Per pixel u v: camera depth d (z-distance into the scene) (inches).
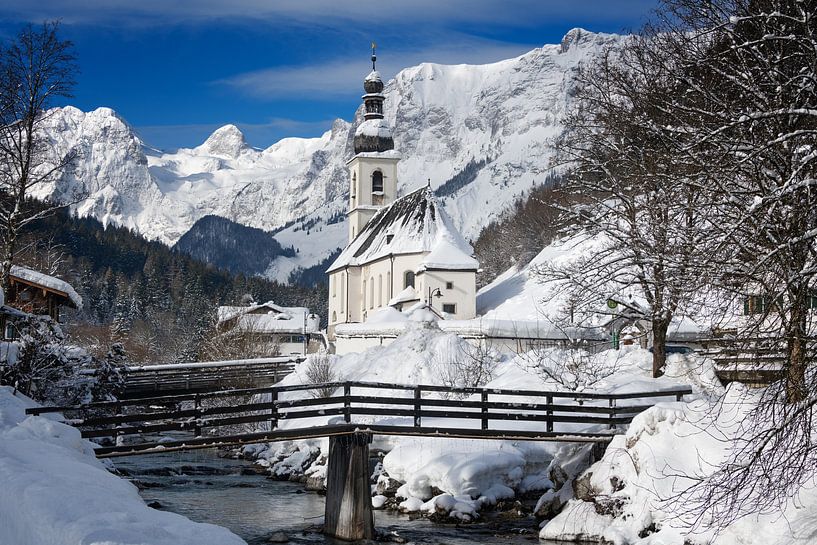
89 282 7347.4
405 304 3649.1
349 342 3137.3
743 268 805.9
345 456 1221.7
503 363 2034.9
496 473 1403.8
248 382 2556.6
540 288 3462.1
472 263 3565.5
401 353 2159.2
